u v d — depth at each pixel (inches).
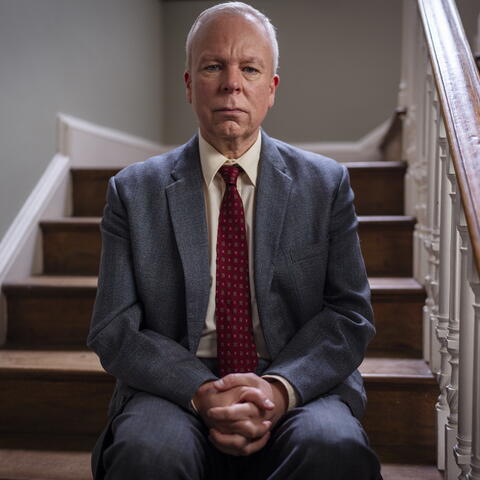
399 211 97.2
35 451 63.4
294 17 156.6
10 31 84.7
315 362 46.3
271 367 47.5
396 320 74.0
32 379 67.7
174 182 51.0
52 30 98.7
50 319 80.4
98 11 118.6
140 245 48.9
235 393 43.6
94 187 102.7
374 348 74.2
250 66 48.8
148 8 150.0
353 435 42.4
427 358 68.4
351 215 51.3
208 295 48.6
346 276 50.0
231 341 48.8
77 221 90.9
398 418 63.2
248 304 49.4
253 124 49.8
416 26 87.4
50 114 98.7
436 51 59.2
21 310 81.0
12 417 68.2
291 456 41.8
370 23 154.1
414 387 62.6
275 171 51.3
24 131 89.6
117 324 47.4
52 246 92.3
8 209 85.2
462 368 46.3
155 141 156.9
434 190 67.3
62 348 76.7
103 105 121.9
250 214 51.0
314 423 42.9
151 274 48.8
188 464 41.6
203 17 50.1
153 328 50.1
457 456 46.4
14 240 84.7
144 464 40.7
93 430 67.4
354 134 155.9
